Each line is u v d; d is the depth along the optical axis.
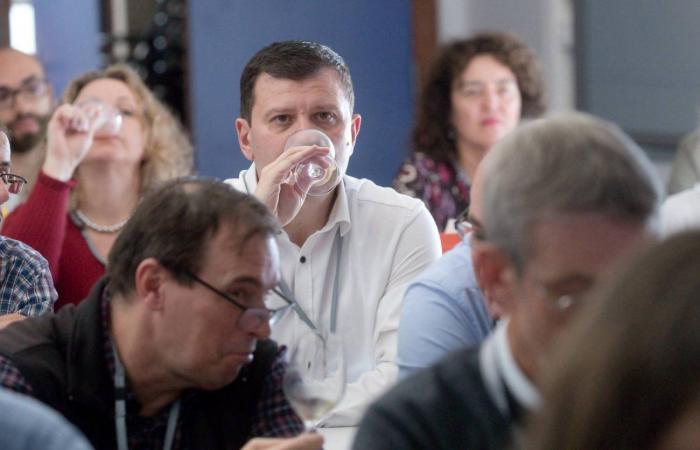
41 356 5.08
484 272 4.16
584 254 3.87
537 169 3.94
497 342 4.13
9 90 12.14
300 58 7.36
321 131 7.31
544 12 15.05
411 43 15.47
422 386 4.17
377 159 15.41
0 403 4.03
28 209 8.80
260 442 4.67
